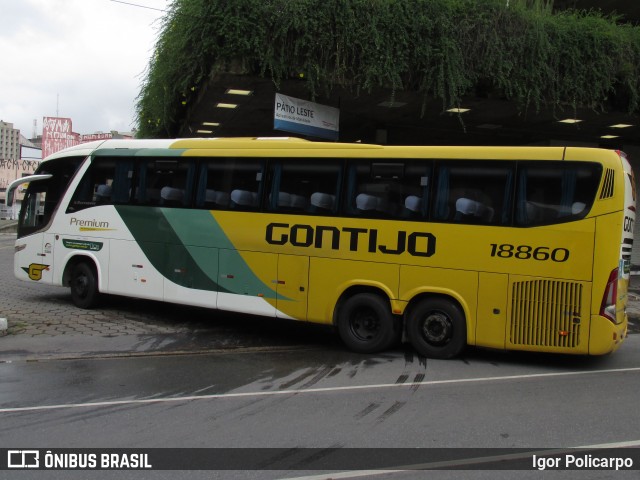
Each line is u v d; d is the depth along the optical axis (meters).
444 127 17.75
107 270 10.27
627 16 17.31
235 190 8.94
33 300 11.91
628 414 5.42
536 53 12.84
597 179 6.87
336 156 8.21
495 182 7.31
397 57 12.04
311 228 8.28
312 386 6.35
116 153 10.30
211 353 8.02
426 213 7.61
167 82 13.78
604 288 6.76
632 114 14.80
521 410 5.52
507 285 7.16
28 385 6.29
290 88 12.77
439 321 7.60
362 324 8.09
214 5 11.12
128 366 7.19
